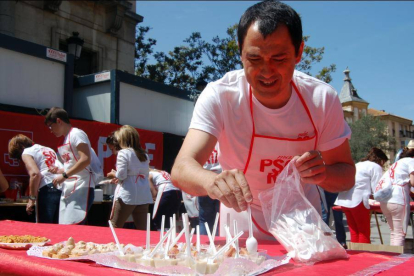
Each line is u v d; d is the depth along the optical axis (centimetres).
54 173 367
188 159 147
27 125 511
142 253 125
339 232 451
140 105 686
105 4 1225
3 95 536
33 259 110
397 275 99
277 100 157
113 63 1266
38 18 1046
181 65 1176
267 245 156
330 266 111
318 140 168
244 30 136
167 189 445
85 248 133
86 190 354
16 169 494
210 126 158
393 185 379
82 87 679
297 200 135
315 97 162
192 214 450
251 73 138
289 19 131
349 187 158
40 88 586
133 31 1338
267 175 172
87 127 582
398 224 376
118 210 374
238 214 179
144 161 388
